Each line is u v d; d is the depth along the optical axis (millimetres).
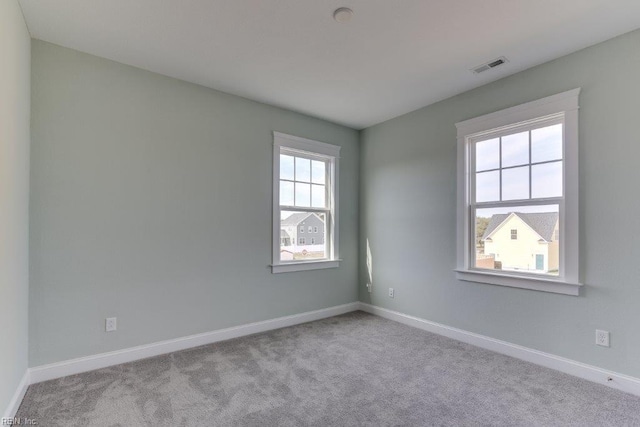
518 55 2547
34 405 1994
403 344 3070
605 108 2318
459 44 2400
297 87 3127
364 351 2895
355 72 2836
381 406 2012
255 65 2717
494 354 2836
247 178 3379
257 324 3414
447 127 3365
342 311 4176
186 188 2982
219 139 3195
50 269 2350
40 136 2326
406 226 3771
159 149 2844
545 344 2590
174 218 2910
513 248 2861
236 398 2098
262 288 3467
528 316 2697
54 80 2391
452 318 3264
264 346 3008
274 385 2270
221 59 2619
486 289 2992
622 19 2090
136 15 2066
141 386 2242
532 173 2750
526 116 2727
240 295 3305
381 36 2301
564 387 2244
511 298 2811
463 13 2045
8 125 1762
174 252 2904
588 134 2393
